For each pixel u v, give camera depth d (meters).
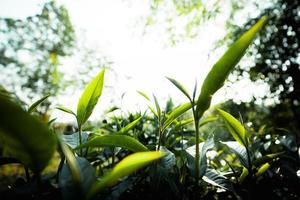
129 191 0.19
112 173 0.10
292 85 1.26
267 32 1.35
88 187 0.11
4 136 0.10
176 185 0.17
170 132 0.22
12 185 0.18
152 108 0.21
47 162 0.11
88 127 0.27
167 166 0.16
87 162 0.12
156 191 0.16
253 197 0.18
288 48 1.30
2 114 0.09
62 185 0.11
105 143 0.15
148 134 0.29
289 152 0.23
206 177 0.17
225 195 0.19
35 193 0.14
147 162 0.10
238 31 1.36
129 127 0.19
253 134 0.34
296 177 0.18
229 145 0.20
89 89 0.16
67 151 0.10
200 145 0.18
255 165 0.19
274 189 0.20
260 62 1.33
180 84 0.16
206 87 0.15
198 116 0.15
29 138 0.10
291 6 1.29
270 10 1.33
